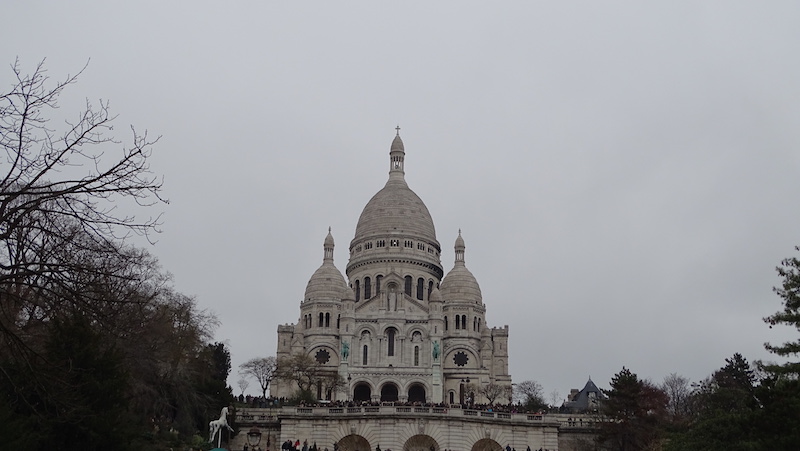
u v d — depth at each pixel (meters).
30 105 28.92
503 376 196.38
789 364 63.00
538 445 103.56
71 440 45.47
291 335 196.38
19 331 39.78
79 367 46.62
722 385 129.75
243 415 106.00
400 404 104.62
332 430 102.12
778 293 65.56
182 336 91.88
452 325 195.75
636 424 101.88
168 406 84.12
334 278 199.62
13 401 43.91
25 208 31.05
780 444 53.78
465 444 101.00
